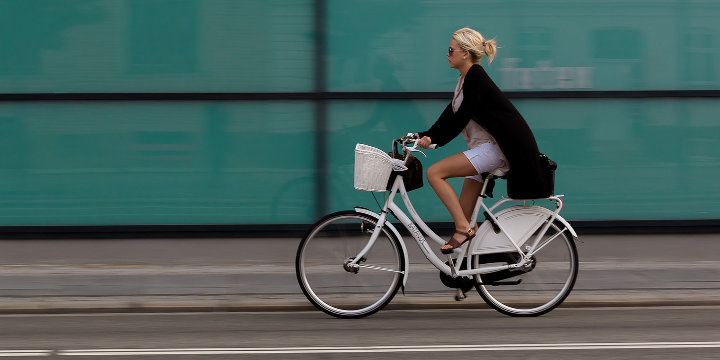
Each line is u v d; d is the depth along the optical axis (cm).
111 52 1845
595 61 1886
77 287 1538
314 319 1370
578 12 1877
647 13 1881
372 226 1373
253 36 1858
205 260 1816
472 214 1388
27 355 1140
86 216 1862
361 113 1881
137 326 1312
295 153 1881
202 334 1259
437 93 1881
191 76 1858
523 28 1878
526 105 1892
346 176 1888
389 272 1377
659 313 1405
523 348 1177
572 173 1905
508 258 1389
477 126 1346
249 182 1880
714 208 1920
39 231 1845
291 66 1869
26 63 1836
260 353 1153
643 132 1903
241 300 1450
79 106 1850
